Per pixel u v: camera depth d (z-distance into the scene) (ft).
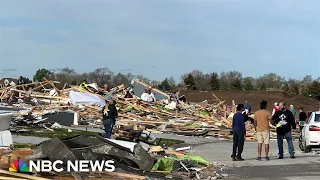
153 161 39.19
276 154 58.70
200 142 77.20
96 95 109.60
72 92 106.22
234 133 50.85
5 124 42.24
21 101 108.17
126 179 33.68
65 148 35.37
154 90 137.28
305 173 41.19
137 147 38.83
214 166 45.01
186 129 93.40
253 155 57.06
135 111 107.55
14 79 163.32
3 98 111.24
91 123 92.48
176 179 36.29
